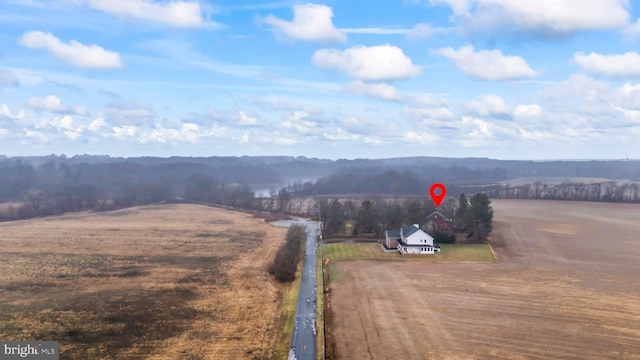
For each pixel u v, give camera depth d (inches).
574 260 3358.8
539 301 2409.0
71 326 2048.5
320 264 3287.4
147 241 4079.7
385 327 2066.9
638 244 3929.6
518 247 3779.5
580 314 2214.6
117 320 2127.2
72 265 3144.7
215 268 3120.1
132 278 2837.1
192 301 2416.3
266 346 1871.3
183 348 1835.6
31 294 2493.8
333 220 4446.4
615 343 1884.8
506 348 1844.2
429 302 2401.6
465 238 4008.4
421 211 4293.8
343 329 2047.2
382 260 3368.6
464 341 1914.4
